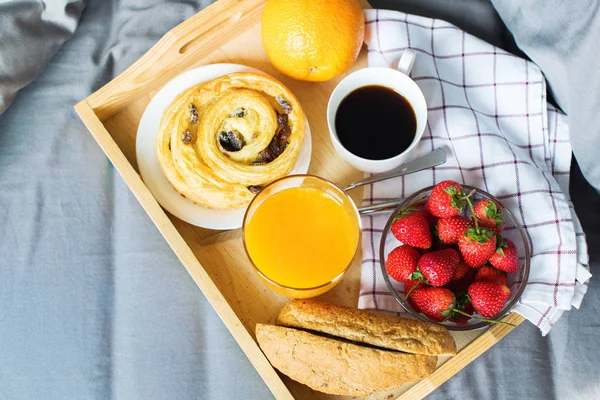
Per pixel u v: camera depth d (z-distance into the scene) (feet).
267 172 2.29
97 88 2.64
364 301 2.29
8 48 2.51
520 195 2.36
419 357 2.08
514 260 2.19
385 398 2.23
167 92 2.38
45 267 2.54
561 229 2.32
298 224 2.23
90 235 2.56
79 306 2.52
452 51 2.49
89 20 2.67
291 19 2.21
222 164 2.27
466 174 2.40
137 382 2.48
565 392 2.55
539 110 2.45
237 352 2.49
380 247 2.23
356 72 2.30
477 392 2.53
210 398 2.48
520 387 2.54
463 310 2.24
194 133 2.33
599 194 2.61
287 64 2.31
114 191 2.58
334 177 2.43
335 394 2.21
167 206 2.32
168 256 2.53
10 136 2.60
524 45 2.51
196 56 2.43
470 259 2.19
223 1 2.30
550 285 2.31
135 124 2.43
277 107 2.37
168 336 2.50
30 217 2.56
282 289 2.15
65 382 2.49
